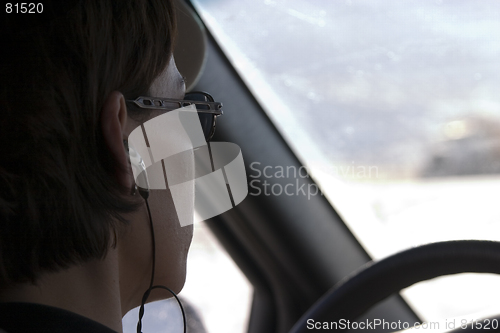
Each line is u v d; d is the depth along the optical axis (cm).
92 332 43
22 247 45
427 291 162
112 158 48
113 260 52
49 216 45
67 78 46
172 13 55
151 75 52
